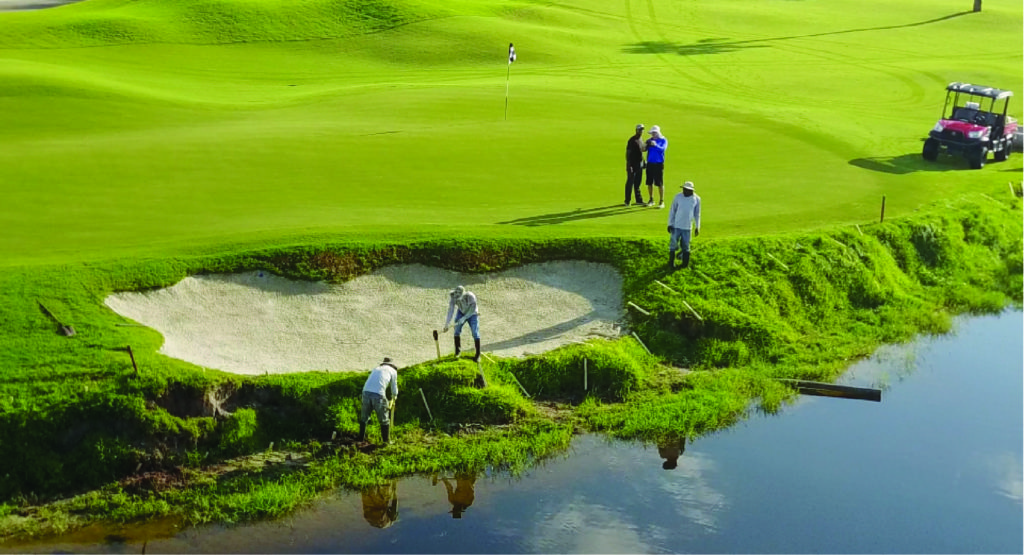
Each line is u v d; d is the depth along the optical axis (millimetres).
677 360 24969
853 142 41312
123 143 36250
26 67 48812
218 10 69812
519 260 26656
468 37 68625
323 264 25281
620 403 23250
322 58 64562
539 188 31953
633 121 43125
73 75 48406
